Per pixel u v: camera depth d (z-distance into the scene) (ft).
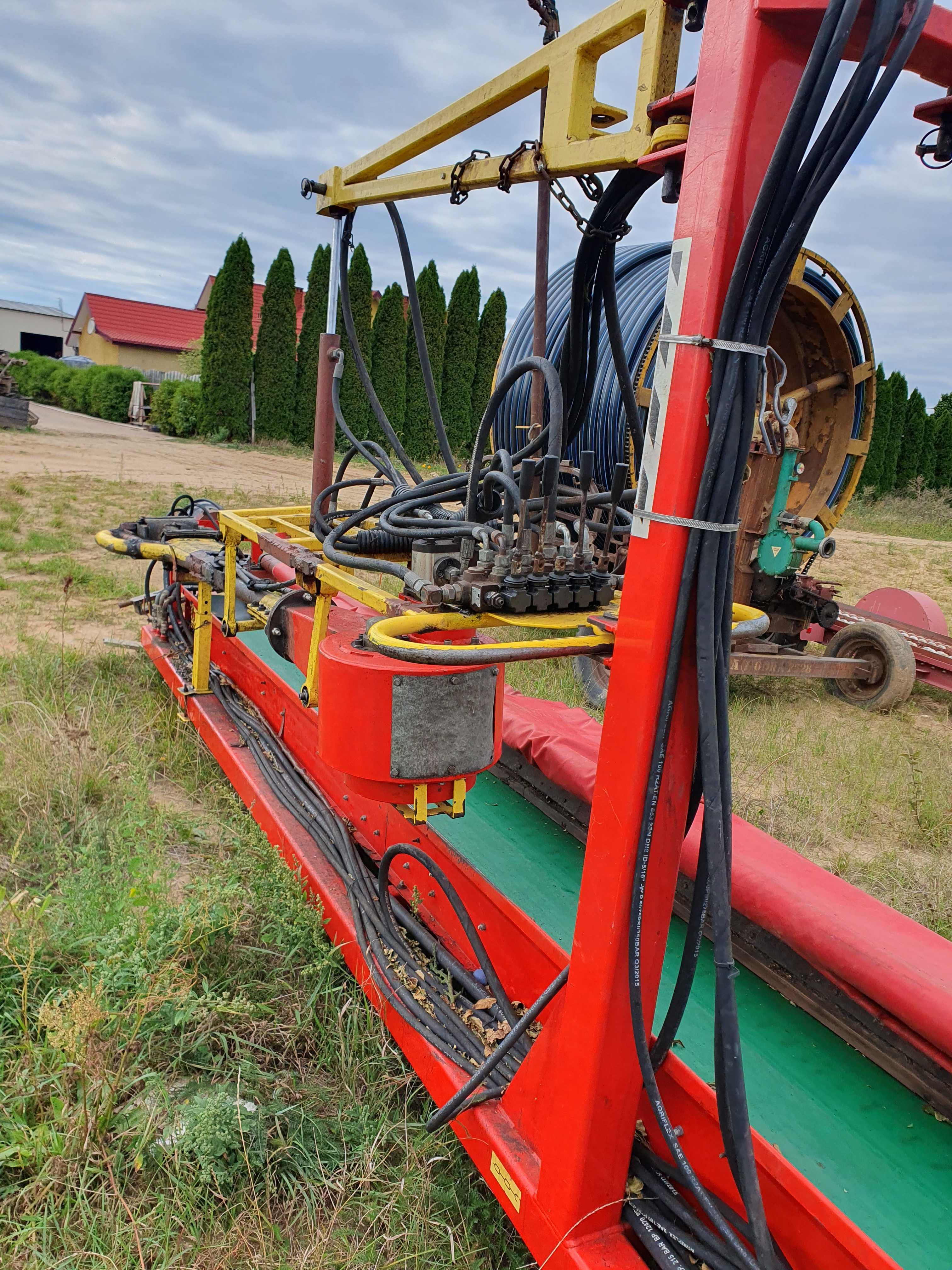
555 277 27.22
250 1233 6.72
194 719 14.66
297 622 10.86
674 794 4.82
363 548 8.95
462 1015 7.34
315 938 9.19
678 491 4.34
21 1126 7.13
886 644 20.86
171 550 15.58
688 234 4.24
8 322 240.94
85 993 7.75
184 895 10.46
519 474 7.80
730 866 4.64
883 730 19.93
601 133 5.81
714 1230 5.35
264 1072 8.18
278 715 12.80
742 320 4.11
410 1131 7.67
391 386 84.53
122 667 18.61
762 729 19.11
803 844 13.91
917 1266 5.01
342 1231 6.82
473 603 6.37
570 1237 5.40
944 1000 5.94
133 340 160.45
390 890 9.26
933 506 76.28
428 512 8.73
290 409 87.61
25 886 10.82
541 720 11.06
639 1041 4.87
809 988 7.18
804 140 3.78
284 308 85.40
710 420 4.26
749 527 20.20
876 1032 6.62
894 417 84.58
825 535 19.86
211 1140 6.98
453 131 7.48
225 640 15.15
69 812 12.40
